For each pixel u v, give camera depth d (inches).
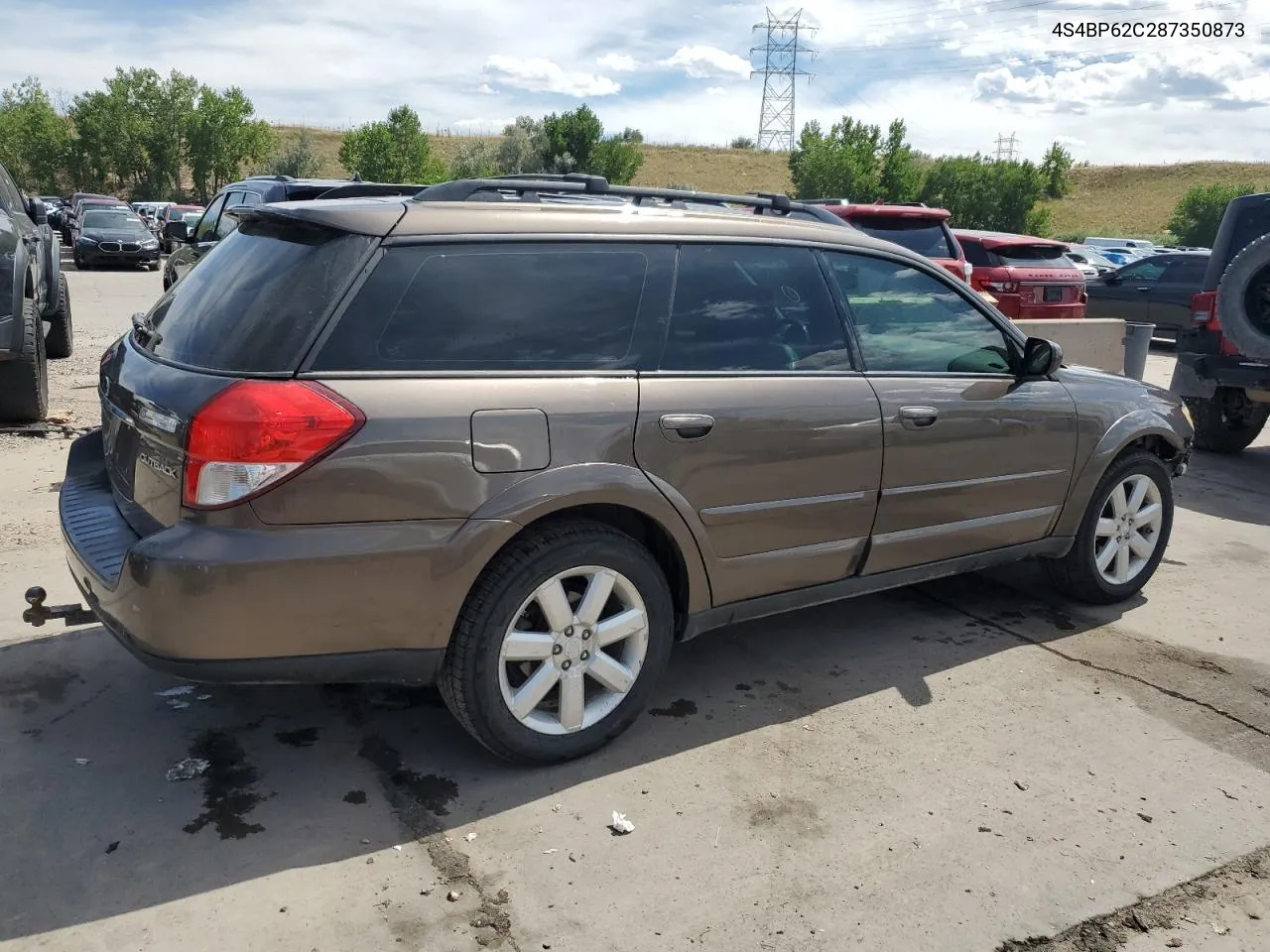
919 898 106.5
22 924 96.7
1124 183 3464.6
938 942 100.3
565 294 124.4
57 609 128.6
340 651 111.3
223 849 109.4
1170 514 196.9
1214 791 129.6
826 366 145.2
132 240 991.6
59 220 1369.3
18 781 120.2
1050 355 163.8
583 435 120.5
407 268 115.5
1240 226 310.2
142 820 113.8
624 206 134.4
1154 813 124.0
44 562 186.2
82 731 132.3
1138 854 115.8
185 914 99.1
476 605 117.0
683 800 122.3
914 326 157.5
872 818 120.3
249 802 118.2
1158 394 193.8
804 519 141.9
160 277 915.4
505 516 115.0
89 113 2657.5
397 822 115.6
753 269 140.6
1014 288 477.4
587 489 119.8
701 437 129.2
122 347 136.6
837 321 148.1
